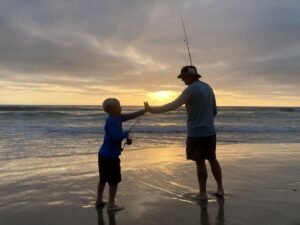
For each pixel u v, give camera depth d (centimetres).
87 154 989
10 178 665
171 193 551
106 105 476
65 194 555
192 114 504
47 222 432
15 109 5569
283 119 3653
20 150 1070
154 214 453
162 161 854
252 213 452
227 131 1975
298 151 1066
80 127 2039
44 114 3516
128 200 514
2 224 425
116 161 474
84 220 437
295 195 539
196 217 440
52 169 753
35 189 585
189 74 504
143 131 1903
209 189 570
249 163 827
